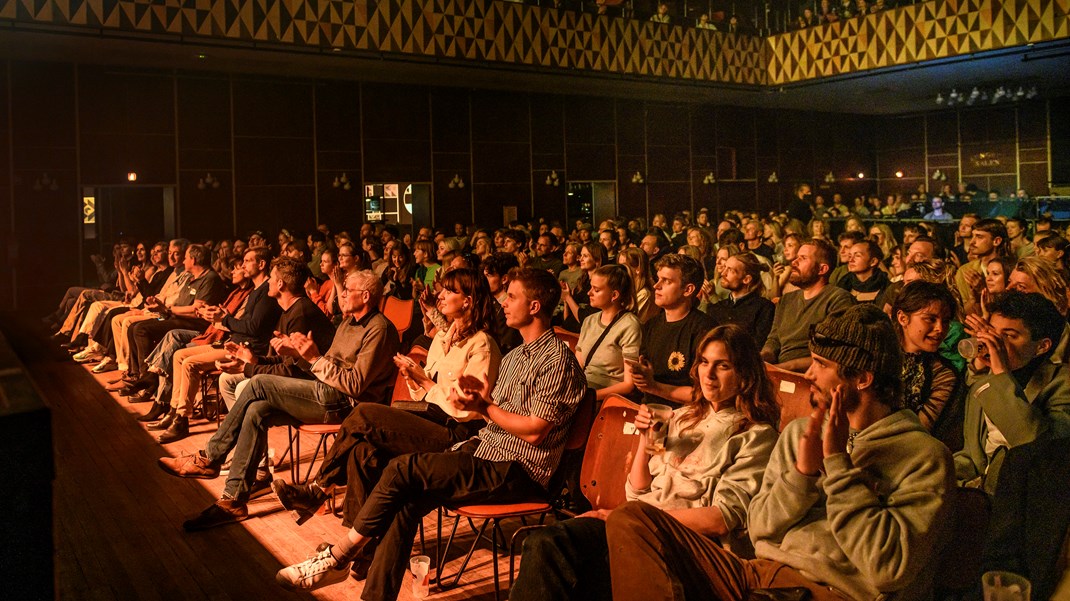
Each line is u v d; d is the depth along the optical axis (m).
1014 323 2.44
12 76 11.66
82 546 3.84
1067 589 2.10
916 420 2.24
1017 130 18.48
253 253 5.61
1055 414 2.32
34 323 11.05
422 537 3.58
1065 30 11.77
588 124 16.50
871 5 14.09
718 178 18.11
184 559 3.68
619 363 3.74
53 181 11.95
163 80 12.61
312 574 3.00
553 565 2.33
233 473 4.09
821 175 19.67
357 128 14.23
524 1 13.35
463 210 15.23
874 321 2.28
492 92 15.46
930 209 16.91
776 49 15.66
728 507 2.52
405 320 5.80
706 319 3.44
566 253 6.55
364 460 3.26
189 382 5.63
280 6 11.39
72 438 5.74
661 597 2.23
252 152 13.32
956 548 2.19
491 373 3.43
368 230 10.66
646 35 14.52
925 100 17.89
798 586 2.28
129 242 10.48
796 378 2.49
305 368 4.27
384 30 12.16
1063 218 14.94
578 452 3.07
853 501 2.23
